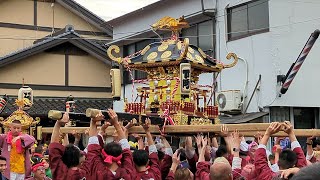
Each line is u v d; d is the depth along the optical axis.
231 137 6.23
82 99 21.20
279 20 14.17
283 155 5.11
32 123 8.16
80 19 23.12
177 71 8.12
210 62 8.89
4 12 21.62
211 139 8.20
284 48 14.12
